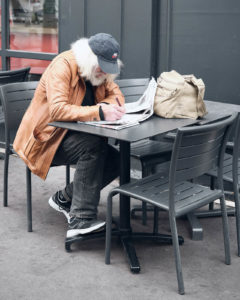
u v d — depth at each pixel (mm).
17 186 4352
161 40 4367
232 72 4070
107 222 2992
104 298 2697
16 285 2812
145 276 2932
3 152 5250
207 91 4207
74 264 3055
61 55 3182
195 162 2729
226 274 2967
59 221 3674
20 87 3701
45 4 4992
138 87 3951
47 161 3197
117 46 3082
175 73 3281
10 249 3234
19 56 5262
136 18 4371
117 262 3084
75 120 2982
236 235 3479
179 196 2869
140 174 4516
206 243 3367
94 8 4605
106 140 3189
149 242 3365
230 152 3725
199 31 4137
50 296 2709
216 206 3971
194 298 2705
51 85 3053
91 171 3143
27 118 3299
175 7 4207
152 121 3078
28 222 3479
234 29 3992
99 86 3293
